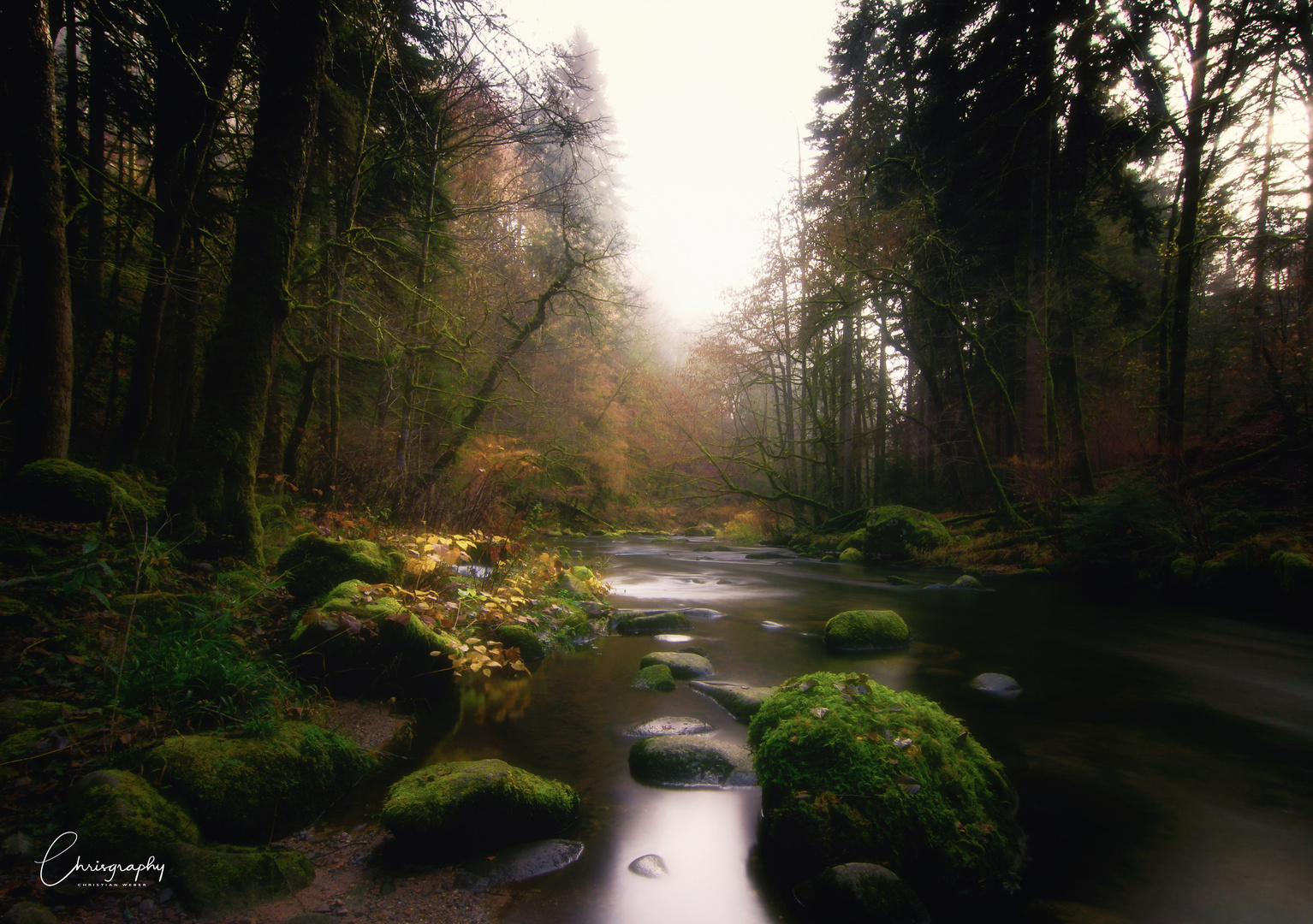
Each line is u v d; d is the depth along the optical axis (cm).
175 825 215
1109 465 1762
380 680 389
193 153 723
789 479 2414
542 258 1675
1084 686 480
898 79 1720
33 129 467
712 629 683
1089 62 1254
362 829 254
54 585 331
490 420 1789
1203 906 217
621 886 224
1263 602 782
